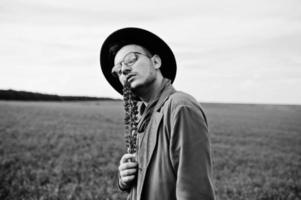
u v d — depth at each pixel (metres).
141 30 2.02
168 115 1.58
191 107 1.54
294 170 13.61
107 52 2.25
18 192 7.93
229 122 43.19
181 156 1.44
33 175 10.08
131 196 1.74
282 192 9.27
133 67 1.89
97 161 12.77
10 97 85.06
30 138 20.11
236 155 17.03
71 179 9.61
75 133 23.84
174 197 1.51
